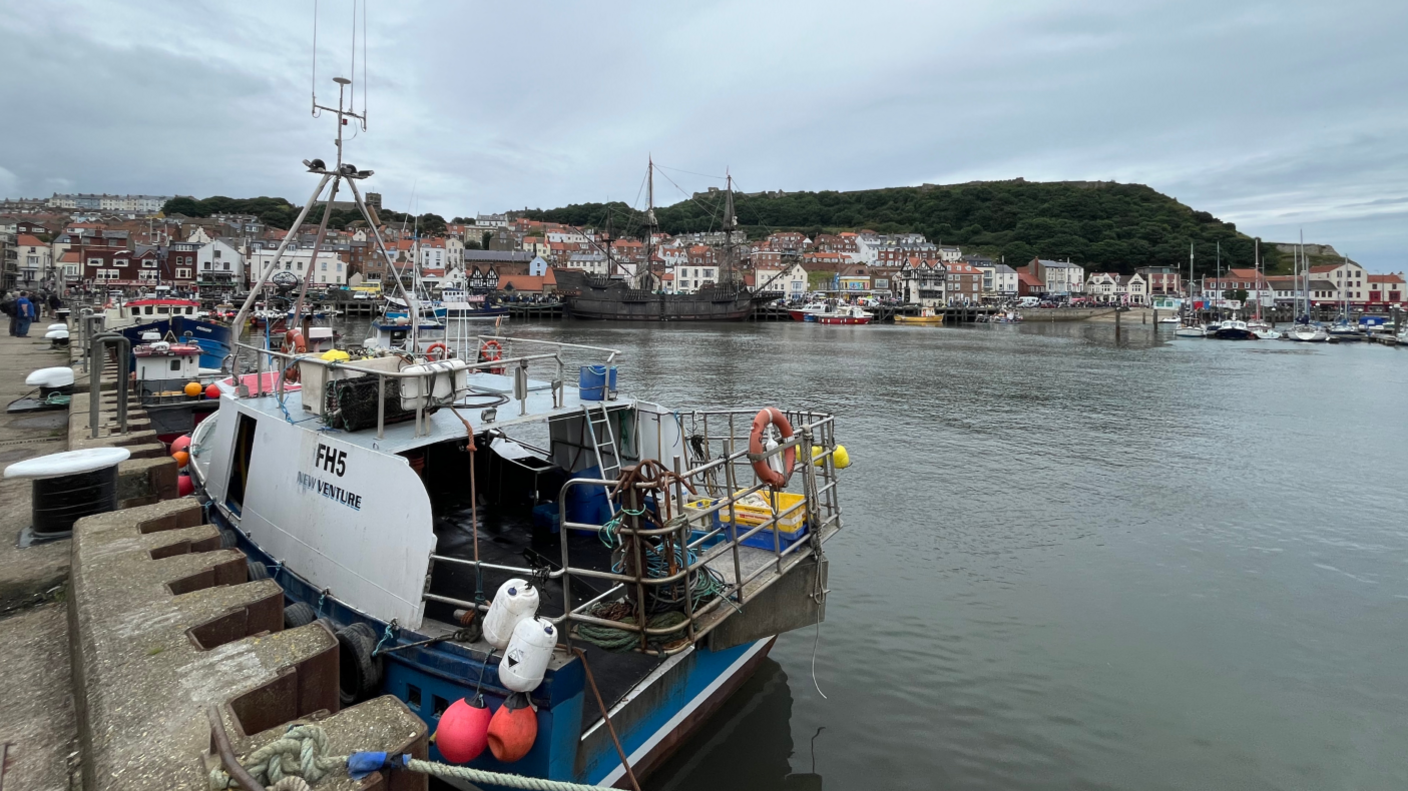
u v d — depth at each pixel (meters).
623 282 117.88
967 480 19.72
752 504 7.74
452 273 121.69
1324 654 10.38
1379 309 147.88
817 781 7.29
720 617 6.09
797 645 10.26
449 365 7.10
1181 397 37.03
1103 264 193.12
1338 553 14.54
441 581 7.29
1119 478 20.23
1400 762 7.95
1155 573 13.31
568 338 75.75
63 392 17.30
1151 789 7.44
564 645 5.66
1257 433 27.36
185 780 3.61
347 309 96.69
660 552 5.85
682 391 37.03
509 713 5.16
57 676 5.42
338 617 6.94
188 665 4.62
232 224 152.00
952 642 10.49
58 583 7.00
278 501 7.99
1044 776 7.58
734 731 8.06
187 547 6.99
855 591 12.23
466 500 9.32
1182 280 184.25
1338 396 37.88
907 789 7.29
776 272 155.62
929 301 148.25
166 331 24.83
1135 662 10.05
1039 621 11.23
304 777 3.58
